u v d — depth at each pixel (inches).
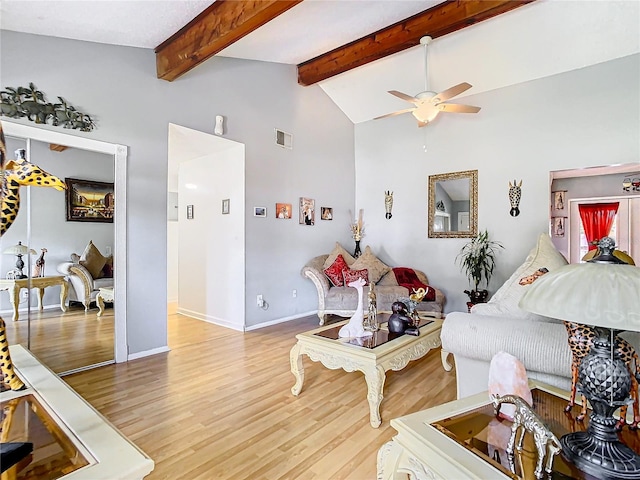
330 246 227.6
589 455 40.1
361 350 87.9
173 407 92.0
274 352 139.2
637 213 203.6
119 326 127.0
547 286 41.9
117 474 31.2
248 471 66.4
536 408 53.2
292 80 199.2
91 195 122.0
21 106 105.7
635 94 153.2
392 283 201.2
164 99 140.7
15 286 110.7
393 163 230.1
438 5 135.0
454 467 39.2
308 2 123.6
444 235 207.5
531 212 178.9
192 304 203.6
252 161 177.9
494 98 189.0
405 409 91.8
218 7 106.1
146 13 103.5
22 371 55.8
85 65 118.4
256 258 180.1
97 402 95.0
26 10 93.1
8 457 33.1
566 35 149.8
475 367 71.6
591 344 47.7
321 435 79.0
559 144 171.0
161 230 139.6
